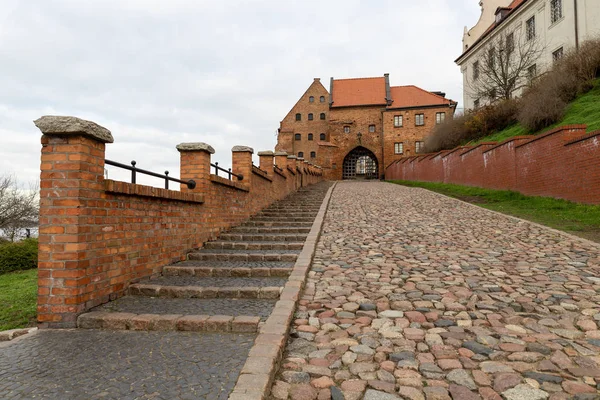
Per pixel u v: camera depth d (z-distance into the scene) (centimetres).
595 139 1097
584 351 354
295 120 5612
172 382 295
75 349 361
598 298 483
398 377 317
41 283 422
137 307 466
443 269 631
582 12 2350
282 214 1227
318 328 420
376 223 1079
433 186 2202
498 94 2631
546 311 450
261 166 1473
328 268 655
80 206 424
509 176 1577
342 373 325
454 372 322
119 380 299
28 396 275
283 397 292
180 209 701
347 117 5150
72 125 413
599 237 815
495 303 477
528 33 2878
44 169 424
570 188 1203
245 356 343
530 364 333
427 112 4769
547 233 864
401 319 438
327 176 4834
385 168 4844
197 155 811
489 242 816
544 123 1700
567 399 282
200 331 412
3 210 2342
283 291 512
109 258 484
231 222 995
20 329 424
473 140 2541
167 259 648
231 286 546
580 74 1756
